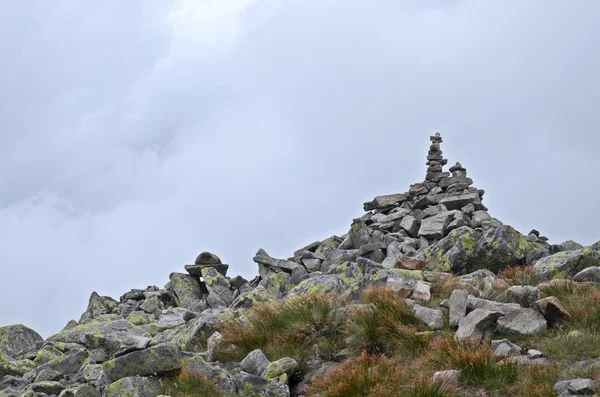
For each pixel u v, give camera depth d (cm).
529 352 1373
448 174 3638
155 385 1521
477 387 1271
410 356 1489
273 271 3192
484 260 2383
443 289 1864
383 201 3534
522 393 1205
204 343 1962
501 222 3100
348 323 1675
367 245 2998
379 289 1741
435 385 1240
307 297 1856
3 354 2567
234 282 3291
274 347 1680
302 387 1520
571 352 1345
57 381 1845
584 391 1161
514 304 1605
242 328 1794
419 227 3186
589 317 1475
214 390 1472
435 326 1584
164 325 2508
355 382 1299
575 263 1941
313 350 1655
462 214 3094
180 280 3341
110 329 2491
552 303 1505
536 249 2397
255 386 1463
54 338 2492
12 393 1820
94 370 1767
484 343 1405
